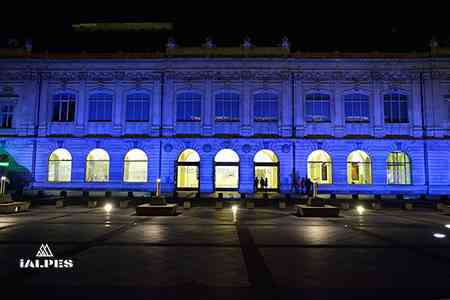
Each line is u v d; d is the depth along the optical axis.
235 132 34.94
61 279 8.00
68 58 35.41
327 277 8.28
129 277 8.18
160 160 34.50
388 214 22.64
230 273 8.57
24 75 35.62
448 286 7.66
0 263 9.37
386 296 7.00
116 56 35.31
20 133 35.19
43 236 13.47
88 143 34.94
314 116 34.91
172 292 7.16
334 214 20.94
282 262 9.70
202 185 34.22
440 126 34.09
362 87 34.81
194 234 14.24
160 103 35.12
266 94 35.22
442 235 14.30
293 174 33.91
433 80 34.41
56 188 34.50
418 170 33.78
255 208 25.94
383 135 34.31
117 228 15.72
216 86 35.25
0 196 22.14
